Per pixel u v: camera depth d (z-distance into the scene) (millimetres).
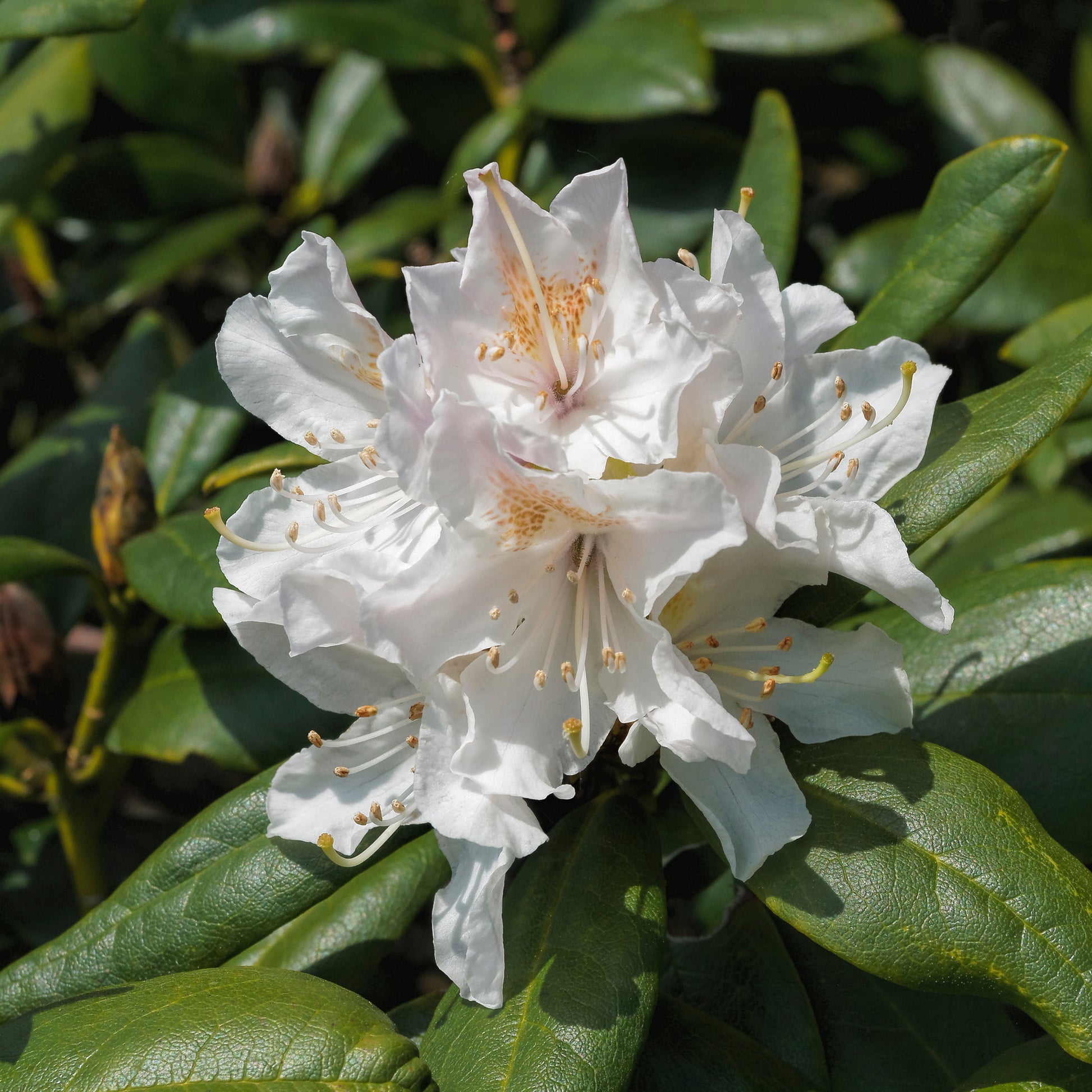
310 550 780
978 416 790
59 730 916
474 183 750
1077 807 814
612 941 770
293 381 790
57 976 799
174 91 1119
